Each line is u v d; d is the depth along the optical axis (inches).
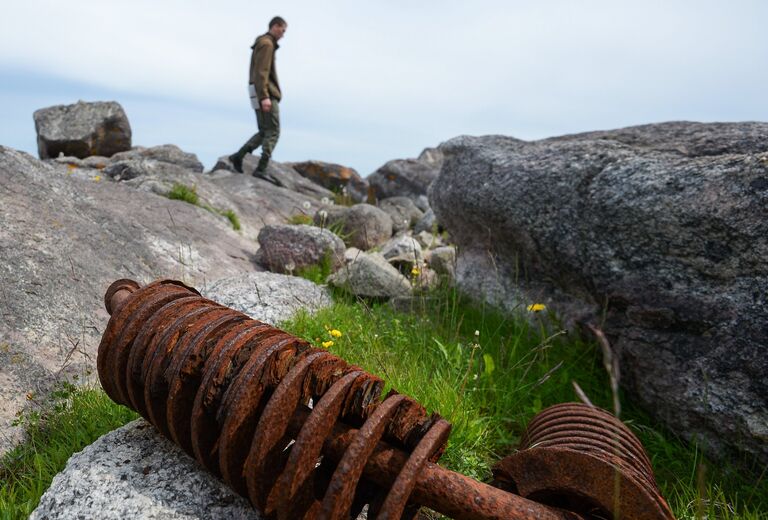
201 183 442.3
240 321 108.8
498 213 208.1
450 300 234.1
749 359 131.7
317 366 94.5
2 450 130.5
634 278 160.1
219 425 95.0
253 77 527.2
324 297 226.5
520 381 163.0
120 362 110.8
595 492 82.7
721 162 147.6
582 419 108.8
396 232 524.7
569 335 187.5
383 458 86.7
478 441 136.9
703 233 144.3
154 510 98.3
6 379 146.4
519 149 224.1
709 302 142.8
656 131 207.9
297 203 521.7
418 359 176.6
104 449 112.1
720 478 132.2
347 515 85.1
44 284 183.3
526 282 213.0
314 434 84.1
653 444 144.8
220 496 102.4
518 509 81.7
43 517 99.0
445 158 263.1
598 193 170.2
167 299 116.8
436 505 84.6
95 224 241.0
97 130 636.1
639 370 155.1
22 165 249.9
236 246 306.2
